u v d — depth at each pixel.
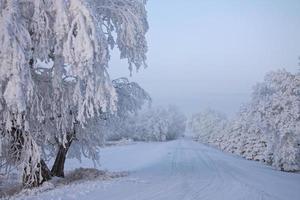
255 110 42.59
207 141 131.75
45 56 13.46
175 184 14.35
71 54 13.14
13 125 13.76
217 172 21.81
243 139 64.38
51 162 32.78
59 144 17.34
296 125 38.62
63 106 14.84
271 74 41.34
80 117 14.24
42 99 14.20
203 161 32.69
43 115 14.62
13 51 11.80
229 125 82.62
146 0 17.23
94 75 14.07
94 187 12.70
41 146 15.75
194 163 29.88
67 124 15.59
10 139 14.22
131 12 16.28
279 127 39.47
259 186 15.25
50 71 14.72
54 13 13.34
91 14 13.26
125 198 10.40
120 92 18.91
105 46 14.09
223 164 29.89
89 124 17.73
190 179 16.70
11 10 12.03
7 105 12.10
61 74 13.95
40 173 14.56
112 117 19.09
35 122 14.77
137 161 37.16
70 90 14.77
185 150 55.56
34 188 13.86
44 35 13.35
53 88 14.58
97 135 18.66
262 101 41.28
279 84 40.88
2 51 11.71
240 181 16.81
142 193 11.51
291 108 39.06
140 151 56.94
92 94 14.05
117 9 16.27
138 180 15.32
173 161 32.25
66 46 13.03
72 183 15.42
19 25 12.29
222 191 12.84
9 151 14.59
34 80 14.49
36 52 13.38
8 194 14.09
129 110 19.34
